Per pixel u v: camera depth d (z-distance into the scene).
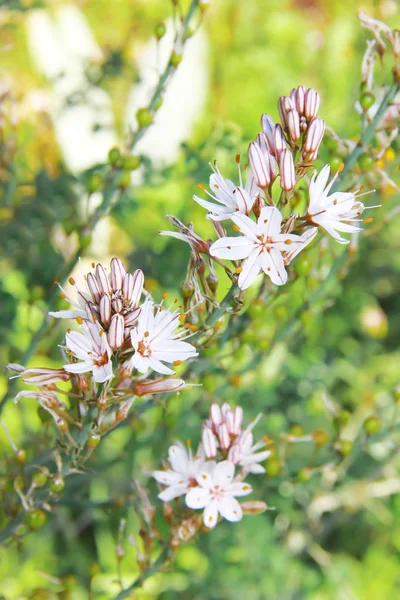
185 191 0.73
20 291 0.72
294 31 1.13
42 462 0.50
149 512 0.47
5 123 0.65
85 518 0.70
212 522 0.43
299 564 0.74
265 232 0.40
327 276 0.52
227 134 0.67
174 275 0.66
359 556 0.81
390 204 0.83
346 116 0.84
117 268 0.40
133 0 1.11
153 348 0.40
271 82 1.06
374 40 0.49
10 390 0.53
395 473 0.71
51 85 0.75
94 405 0.41
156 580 0.68
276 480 0.52
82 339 0.39
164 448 0.62
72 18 0.95
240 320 0.50
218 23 1.14
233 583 0.68
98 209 0.53
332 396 0.82
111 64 0.75
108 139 0.88
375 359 0.87
